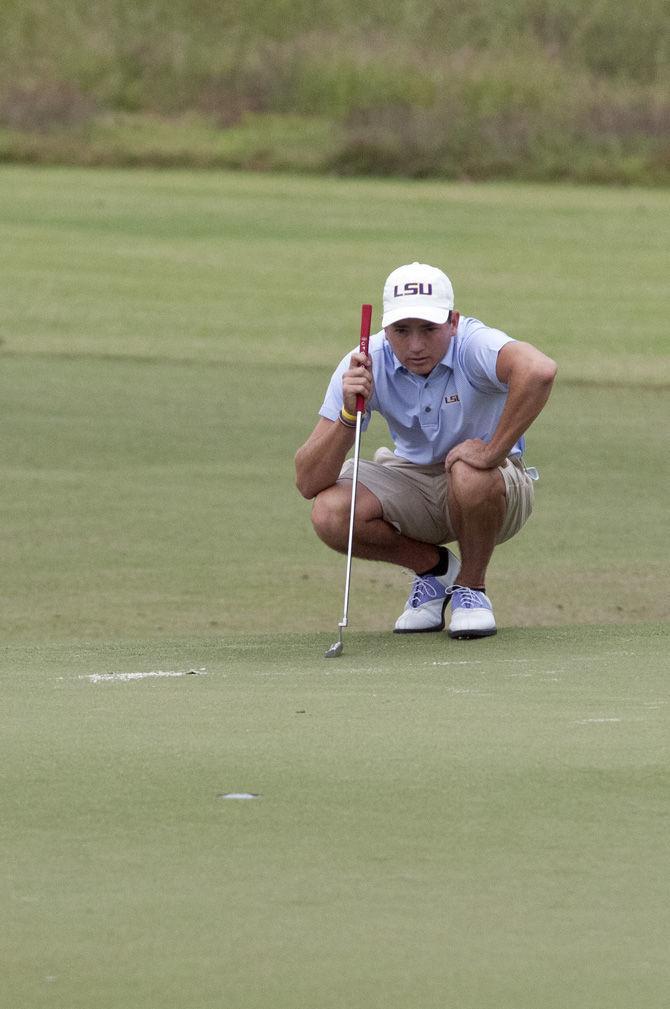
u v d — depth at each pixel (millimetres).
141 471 35844
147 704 16281
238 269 64625
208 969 9820
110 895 10906
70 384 45062
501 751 14148
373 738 14656
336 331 53719
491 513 20281
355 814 12461
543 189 93625
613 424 41156
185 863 11453
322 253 68500
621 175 97812
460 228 76250
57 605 25734
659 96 110438
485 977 9695
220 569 28297
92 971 9797
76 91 109062
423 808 12594
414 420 20891
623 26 124625
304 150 102188
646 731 14766
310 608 25922
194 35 122438
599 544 30062
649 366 48688
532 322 55094
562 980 9656
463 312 56625
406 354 20266
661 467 36688
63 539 30141
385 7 127438
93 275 62469
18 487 34094
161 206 80812
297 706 16047
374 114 105375
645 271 65625
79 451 37500
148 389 44688
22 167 96562
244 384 45594
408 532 21562
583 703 16031
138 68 115438
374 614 25672
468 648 19641
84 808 12656
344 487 21266
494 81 111250
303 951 10039
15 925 10445
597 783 13188
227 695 16688
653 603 25875
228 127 108188
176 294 59250
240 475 35562
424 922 10453
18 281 60844
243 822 12289
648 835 11945
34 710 16016
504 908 10656
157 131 106000
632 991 9523
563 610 25422
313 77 112750
